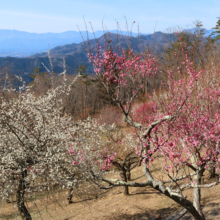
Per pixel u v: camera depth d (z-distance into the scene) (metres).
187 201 5.76
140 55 6.18
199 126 6.07
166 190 5.64
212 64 8.68
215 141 5.79
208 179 12.65
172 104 6.22
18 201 9.49
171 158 5.49
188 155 5.92
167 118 5.75
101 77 6.17
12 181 9.41
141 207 12.82
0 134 9.88
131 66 6.16
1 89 9.95
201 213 6.80
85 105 47.31
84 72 46.31
